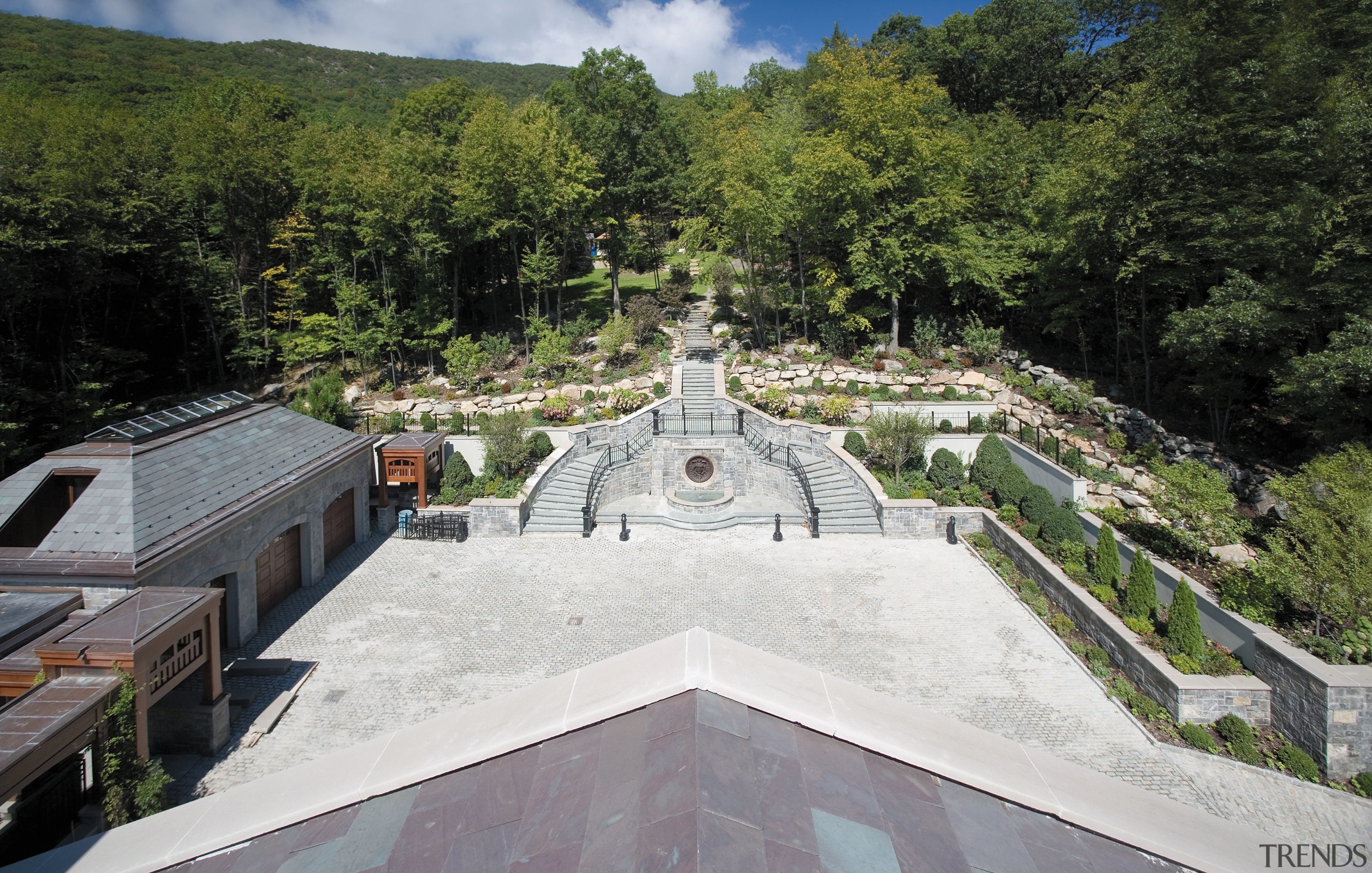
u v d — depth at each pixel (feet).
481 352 107.55
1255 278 77.46
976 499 75.66
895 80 98.99
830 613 58.85
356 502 74.13
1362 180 63.82
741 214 105.19
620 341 108.27
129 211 96.27
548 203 110.93
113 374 102.12
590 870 13.23
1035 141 112.06
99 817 33.63
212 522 50.16
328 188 107.76
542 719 18.53
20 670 36.63
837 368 101.19
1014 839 15.99
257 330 115.34
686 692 18.19
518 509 75.31
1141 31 138.72
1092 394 86.43
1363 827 36.60
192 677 44.57
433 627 57.21
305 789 17.95
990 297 112.37
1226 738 42.96
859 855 13.97
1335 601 44.01
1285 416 73.10
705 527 77.05
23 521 49.62
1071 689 48.32
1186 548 59.62
